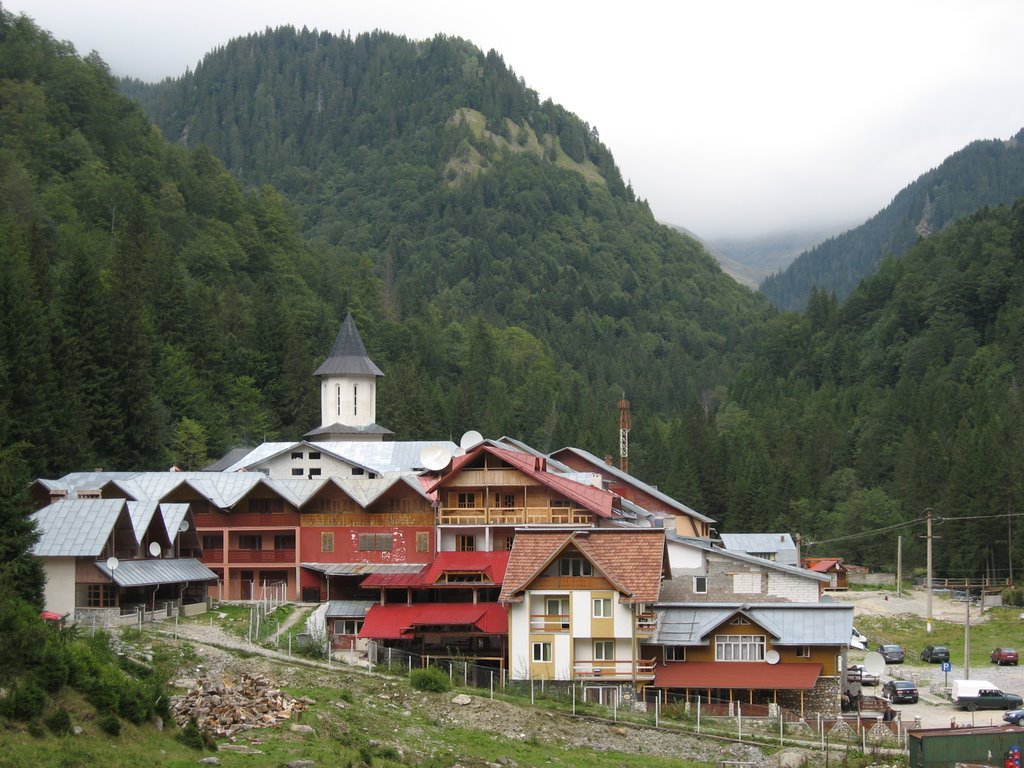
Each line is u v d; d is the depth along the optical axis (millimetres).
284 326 188750
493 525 93812
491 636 86062
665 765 64688
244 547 98438
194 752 51500
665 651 83062
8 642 50031
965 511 151750
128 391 130750
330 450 119250
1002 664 106938
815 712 80000
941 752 66125
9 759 44812
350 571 94375
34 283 136000
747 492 168375
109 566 80312
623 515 101562
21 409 109375
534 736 66625
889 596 143875
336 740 57938
